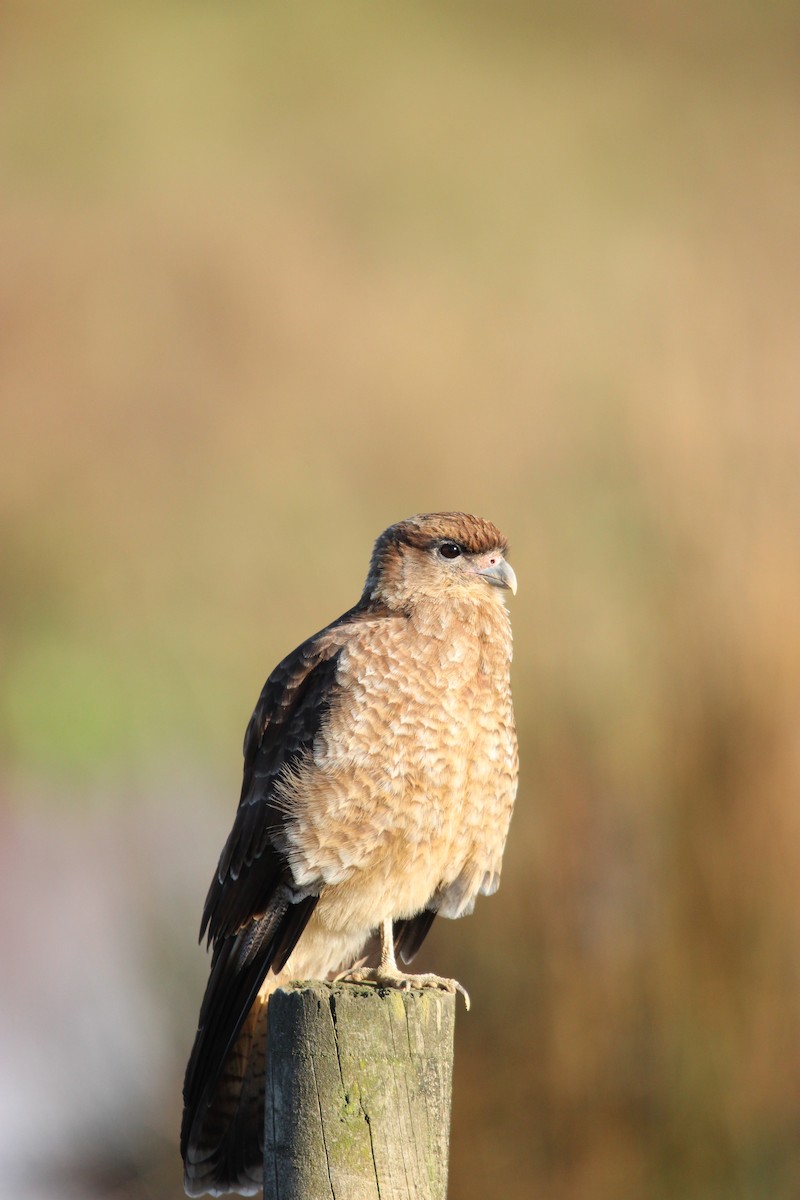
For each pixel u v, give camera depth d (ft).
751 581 28.86
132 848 39.19
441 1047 17.28
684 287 58.95
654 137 95.96
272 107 103.40
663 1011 27.14
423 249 84.79
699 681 28.40
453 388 65.05
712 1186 26.61
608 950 27.78
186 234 85.10
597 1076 27.35
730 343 36.17
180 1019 31.71
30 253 82.17
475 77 106.63
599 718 29.37
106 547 64.80
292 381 73.26
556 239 83.20
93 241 85.61
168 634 54.44
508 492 47.50
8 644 57.31
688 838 27.58
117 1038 32.50
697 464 31.40
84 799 45.44
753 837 27.35
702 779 27.76
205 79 106.01
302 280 80.64
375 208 89.86
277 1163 17.04
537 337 69.05
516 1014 27.99
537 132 99.19
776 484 30.60
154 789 44.32
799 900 27.25
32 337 77.82
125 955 34.68
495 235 85.10
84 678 53.26
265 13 115.75
